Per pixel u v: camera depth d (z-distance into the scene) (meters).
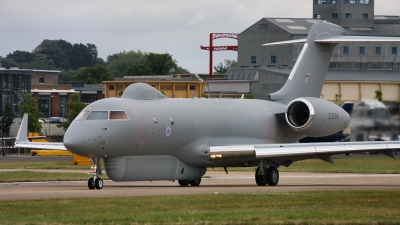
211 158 79.19
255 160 81.81
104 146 70.88
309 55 93.31
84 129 70.25
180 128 77.38
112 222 42.03
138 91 76.81
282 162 83.19
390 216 45.03
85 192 65.06
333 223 42.12
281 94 91.75
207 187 77.44
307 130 84.81
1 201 53.84
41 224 41.28
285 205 51.72
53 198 56.31
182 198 56.75
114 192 65.12
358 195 59.78
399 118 138.75
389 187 74.56
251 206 51.06
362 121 137.25
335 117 87.06
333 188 72.56
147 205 51.38
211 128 81.00
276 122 89.31
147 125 74.06
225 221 42.53
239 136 84.19
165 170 77.25
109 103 72.94
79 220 42.69
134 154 74.50
